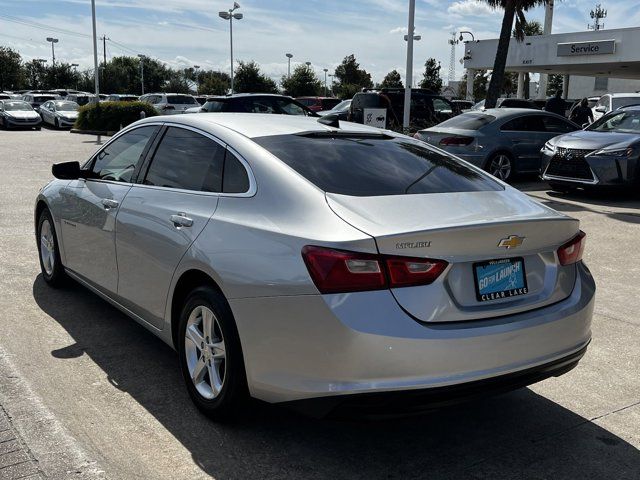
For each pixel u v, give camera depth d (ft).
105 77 268.41
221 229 10.78
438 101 66.95
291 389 9.50
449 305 9.40
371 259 9.03
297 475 9.78
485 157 41.06
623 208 34.14
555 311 10.43
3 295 17.69
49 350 14.12
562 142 37.50
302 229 9.73
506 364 9.68
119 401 11.90
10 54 253.85
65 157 57.52
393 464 10.19
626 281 20.97
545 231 10.33
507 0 72.64
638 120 37.65
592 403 12.52
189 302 11.34
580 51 114.32
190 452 10.27
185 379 11.68
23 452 9.94
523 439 11.11
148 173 13.65
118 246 13.62
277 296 9.51
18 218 28.27
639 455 10.69
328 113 72.43
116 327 15.64
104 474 9.47
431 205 10.45
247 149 11.57
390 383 8.95
